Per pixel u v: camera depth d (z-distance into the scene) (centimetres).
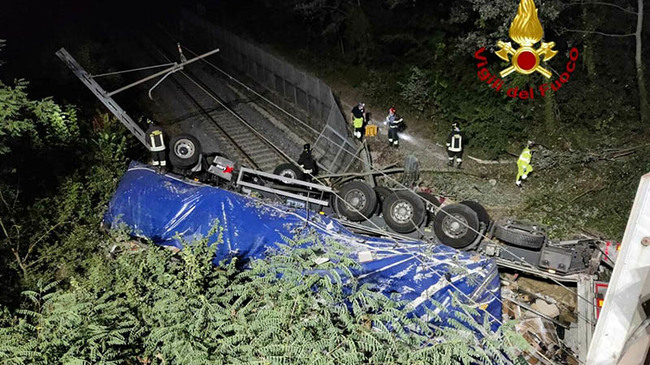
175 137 1498
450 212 1255
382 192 1409
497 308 1043
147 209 1312
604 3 1709
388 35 2238
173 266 855
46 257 1227
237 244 1205
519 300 1200
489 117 1823
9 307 1080
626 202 1493
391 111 1848
